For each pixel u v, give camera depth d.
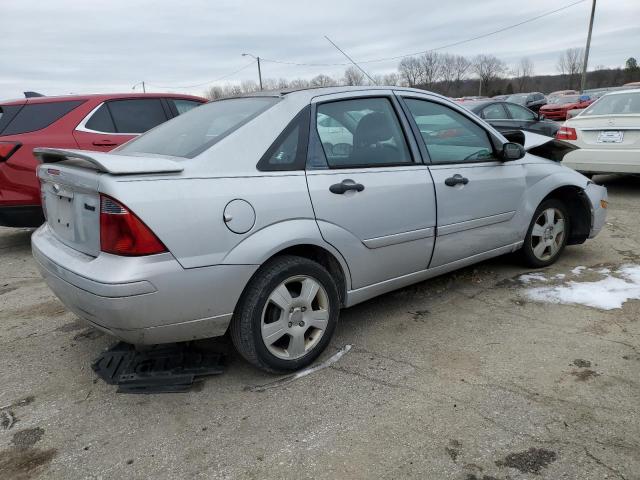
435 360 3.03
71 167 2.64
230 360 3.11
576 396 2.61
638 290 3.92
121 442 2.39
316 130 3.00
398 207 3.24
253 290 2.67
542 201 4.31
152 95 6.53
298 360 2.92
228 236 2.54
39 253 2.88
